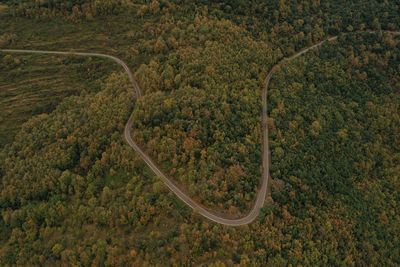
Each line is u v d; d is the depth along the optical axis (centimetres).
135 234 14800
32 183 17162
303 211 16162
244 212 15450
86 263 14650
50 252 15375
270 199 15738
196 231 14162
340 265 15625
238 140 17250
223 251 13912
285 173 17100
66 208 16362
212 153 16212
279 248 14488
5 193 17262
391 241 17525
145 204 15100
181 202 15500
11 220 16650
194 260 13775
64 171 17125
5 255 15800
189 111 17375
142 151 17312
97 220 15475
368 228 17262
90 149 17350
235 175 15738
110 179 16712
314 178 17512
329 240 15850
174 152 16375
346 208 17300
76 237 15475
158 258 13900
